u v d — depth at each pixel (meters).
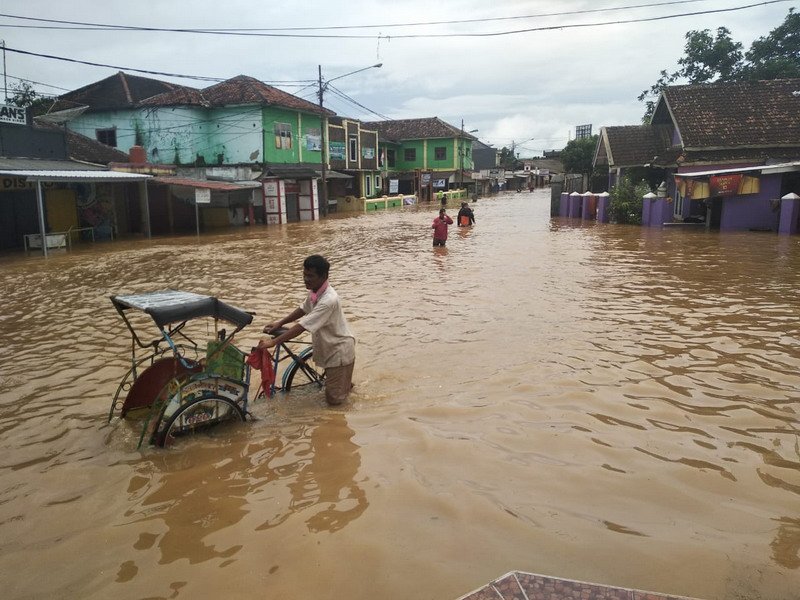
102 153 27.31
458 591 3.01
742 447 4.51
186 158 31.33
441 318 8.79
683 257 14.53
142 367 6.94
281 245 20.33
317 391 5.98
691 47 38.53
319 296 5.49
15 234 21.28
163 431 4.77
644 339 7.39
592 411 5.23
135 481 4.27
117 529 3.68
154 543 3.53
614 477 4.09
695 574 3.09
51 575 3.27
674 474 4.12
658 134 32.16
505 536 3.46
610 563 3.20
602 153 35.00
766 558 3.20
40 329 8.91
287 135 34.41
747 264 13.16
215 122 32.16
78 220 23.78
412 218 34.03
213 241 22.44
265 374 5.31
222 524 3.70
